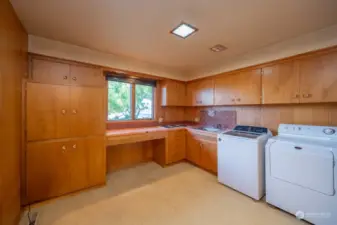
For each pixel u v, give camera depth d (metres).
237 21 1.76
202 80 3.58
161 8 1.53
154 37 2.17
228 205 2.04
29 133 1.94
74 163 2.26
